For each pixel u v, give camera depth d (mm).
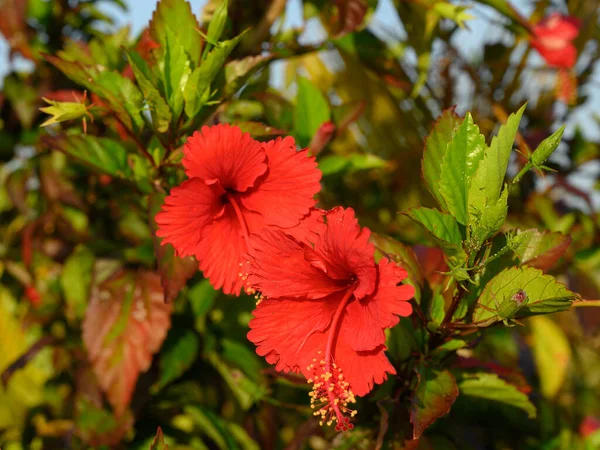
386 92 990
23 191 996
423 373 627
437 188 621
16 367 889
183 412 901
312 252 584
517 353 927
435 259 707
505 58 1017
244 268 600
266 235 589
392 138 1053
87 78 670
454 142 583
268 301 583
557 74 1019
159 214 597
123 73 765
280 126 847
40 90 981
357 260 568
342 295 593
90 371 866
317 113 821
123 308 789
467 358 684
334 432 687
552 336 993
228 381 836
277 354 584
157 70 678
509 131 546
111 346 779
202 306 845
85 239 962
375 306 564
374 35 926
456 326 615
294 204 607
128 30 906
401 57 976
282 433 948
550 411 922
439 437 720
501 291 583
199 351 855
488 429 873
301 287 585
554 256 653
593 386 1052
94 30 1018
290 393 804
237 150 599
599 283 964
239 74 691
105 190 933
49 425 1038
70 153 721
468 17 868
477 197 568
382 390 673
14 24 958
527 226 986
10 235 1111
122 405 770
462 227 613
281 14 877
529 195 1013
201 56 687
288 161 607
